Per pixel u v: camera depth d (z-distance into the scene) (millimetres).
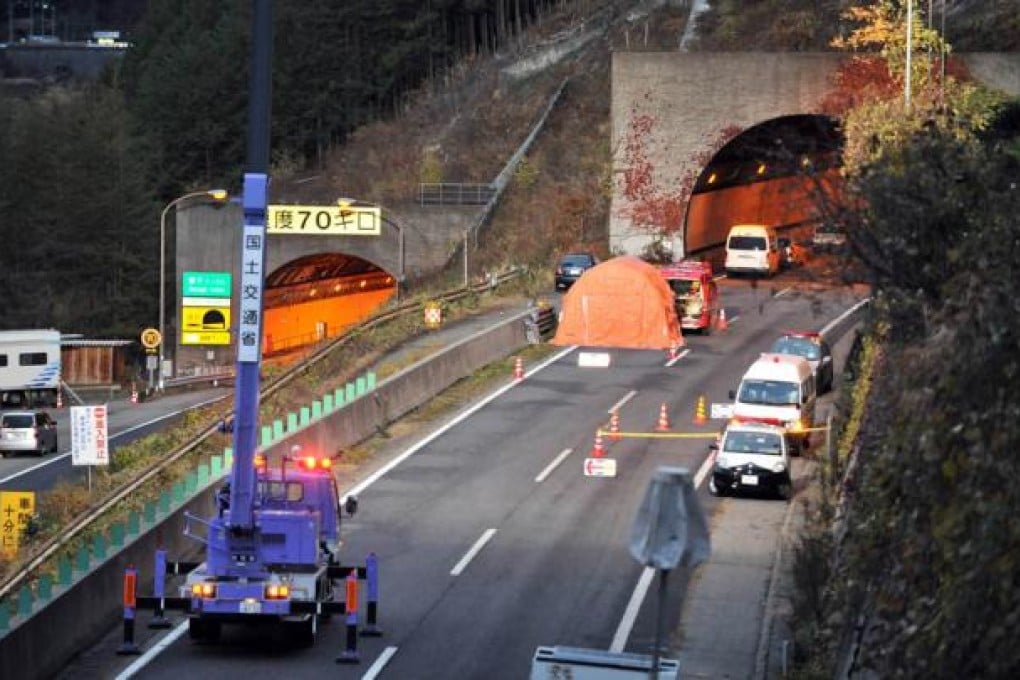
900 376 38000
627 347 97188
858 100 131250
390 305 132750
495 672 52344
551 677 39125
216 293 179000
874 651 34219
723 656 54625
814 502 74750
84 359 191875
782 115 147250
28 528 72625
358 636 56000
